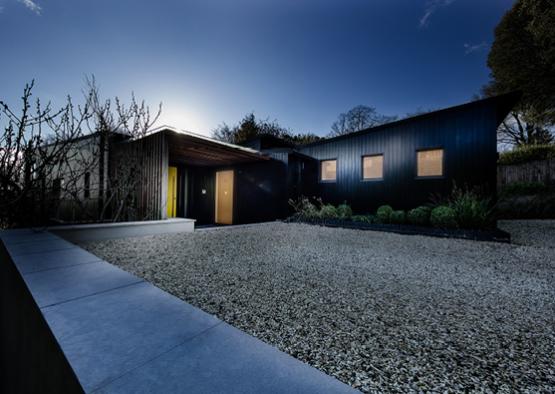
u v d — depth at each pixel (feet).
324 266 8.44
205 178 30.01
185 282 6.61
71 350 2.60
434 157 20.67
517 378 3.21
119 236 12.91
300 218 22.57
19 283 5.45
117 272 5.48
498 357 3.66
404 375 3.21
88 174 17.19
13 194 13.23
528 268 8.50
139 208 16.69
